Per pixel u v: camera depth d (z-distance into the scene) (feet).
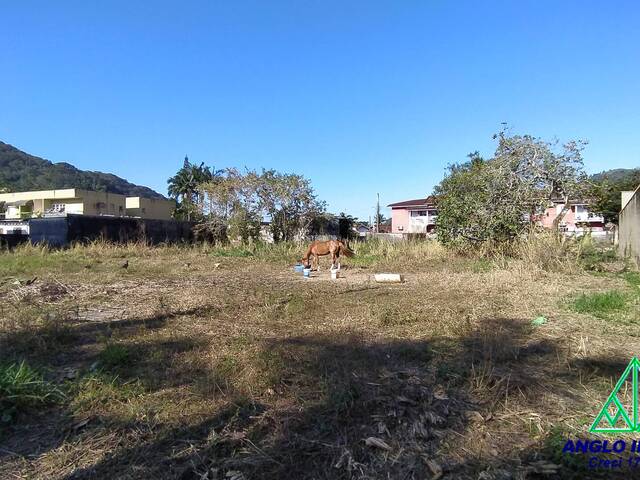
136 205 182.60
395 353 14.06
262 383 11.46
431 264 43.24
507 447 8.68
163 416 10.00
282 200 73.77
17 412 10.19
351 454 8.42
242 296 24.94
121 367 12.93
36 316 18.80
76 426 9.64
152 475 7.95
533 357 13.69
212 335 16.35
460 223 47.88
